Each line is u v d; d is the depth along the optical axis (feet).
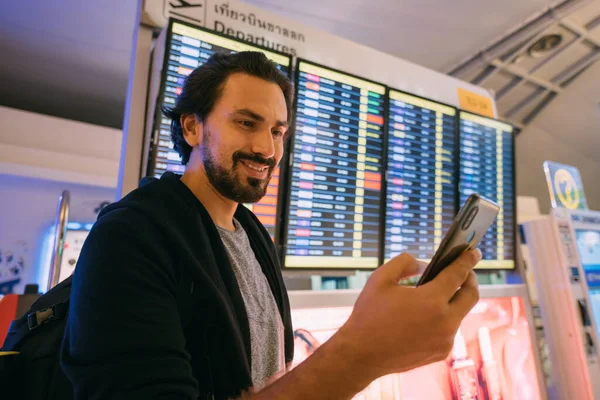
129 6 7.02
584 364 4.90
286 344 2.48
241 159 2.03
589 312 5.14
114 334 1.33
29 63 9.02
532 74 10.29
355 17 7.75
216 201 2.23
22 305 4.19
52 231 8.13
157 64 3.66
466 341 4.53
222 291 1.82
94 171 8.35
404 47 8.89
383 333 1.33
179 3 3.88
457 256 1.68
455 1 7.48
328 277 4.92
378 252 4.60
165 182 2.03
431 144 5.21
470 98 5.94
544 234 5.39
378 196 4.68
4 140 7.59
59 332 1.76
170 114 2.31
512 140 6.02
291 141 4.13
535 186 15.01
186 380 1.35
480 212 1.65
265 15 4.34
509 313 4.97
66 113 11.50
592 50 9.80
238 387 1.66
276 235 4.00
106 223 1.56
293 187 4.14
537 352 4.99
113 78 9.64
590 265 5.51
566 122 12.52
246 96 2.05
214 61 2.17
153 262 1.54
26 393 1.67
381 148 4.75
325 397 1.27
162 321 1.42
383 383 3.88
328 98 4.45
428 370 4.17
